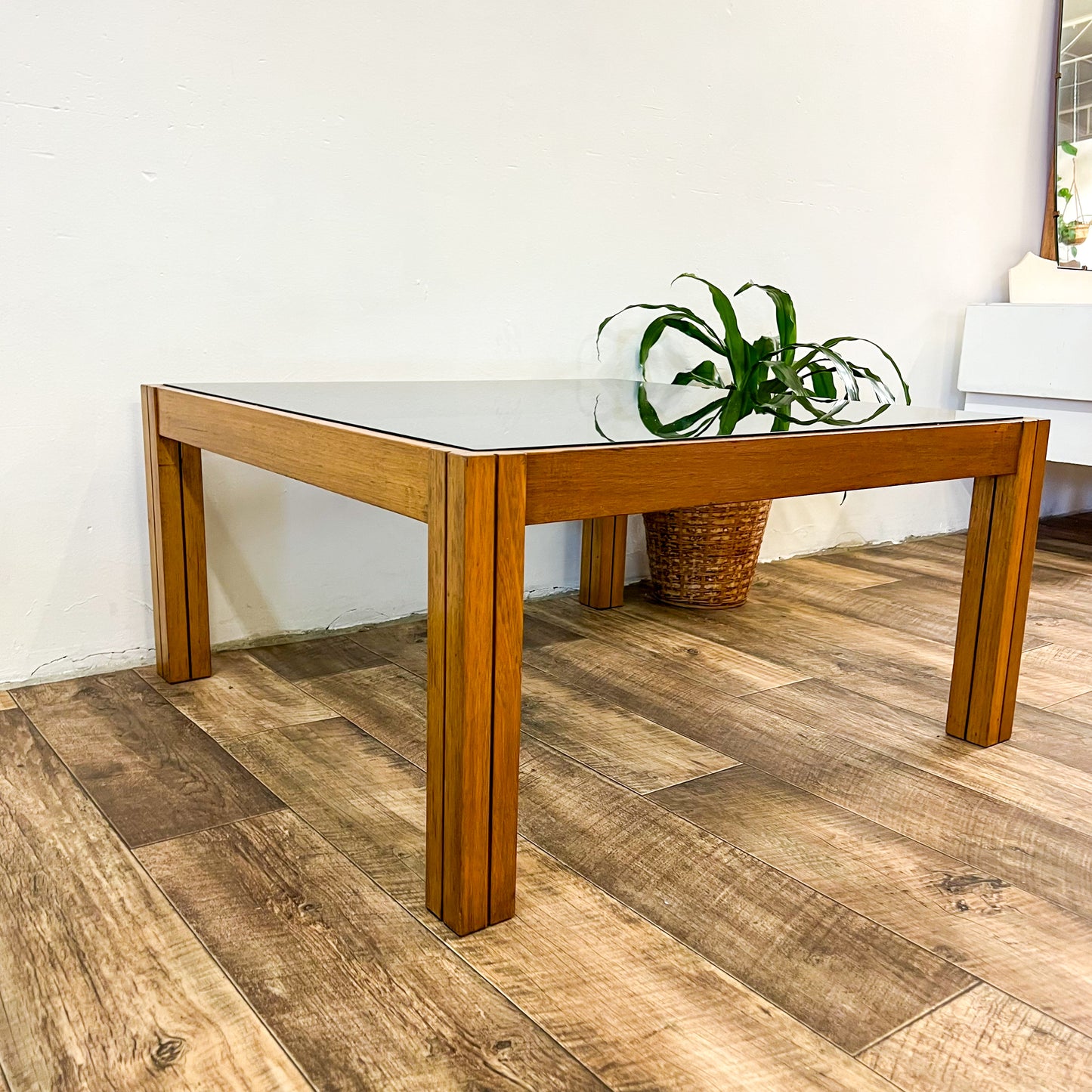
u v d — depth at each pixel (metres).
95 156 1.51
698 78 2.15
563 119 1.97
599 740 1.46
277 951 0.95
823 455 1.16
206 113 1.59
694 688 1.68
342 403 1.29
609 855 1.15
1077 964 0.97
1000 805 1.29
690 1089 0.79
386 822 1.20
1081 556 2.72
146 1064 0.81
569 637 1.93
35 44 1.44
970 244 2.77
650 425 1.15
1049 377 2.54
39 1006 0.87
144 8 1.51
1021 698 1.68
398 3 1.74
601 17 1.98
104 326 1.57
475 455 0.89
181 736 1.43
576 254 2.05
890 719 1.57
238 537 1.77
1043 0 2.75
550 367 2.06
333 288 1.77
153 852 1.12
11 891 1.04
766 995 0.91
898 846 1.18
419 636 1.90
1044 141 2.86
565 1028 0.86
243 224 1.66
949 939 1.00
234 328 1.68
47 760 1.34
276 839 1.16
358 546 1.90
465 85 1.84
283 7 1.63
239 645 1.81
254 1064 0.81
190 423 1.42
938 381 2.81
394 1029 0.85
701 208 2.22
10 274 1.48
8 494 1.54
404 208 1.81
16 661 1.60
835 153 2.42
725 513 2.04
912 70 2.52
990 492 1.41
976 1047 0.85
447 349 1.92
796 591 2.30
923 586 2.37
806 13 2.29
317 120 1.69
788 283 2.41
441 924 1.00
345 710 1.53
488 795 0.97
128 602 1.68
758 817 1.24
